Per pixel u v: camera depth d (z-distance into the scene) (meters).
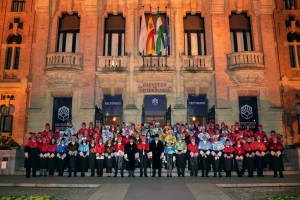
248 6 17.66
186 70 16.44
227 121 16.06
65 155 11.62
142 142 11.52
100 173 11.50
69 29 17.67
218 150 11.47
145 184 9.35
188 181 10.02
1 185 9.84
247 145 11.75
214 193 7.98
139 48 16.69
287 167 13.09
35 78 16.56
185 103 16.62
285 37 17.67
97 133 12.26
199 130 13.47
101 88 16.88
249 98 16.84
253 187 9.52
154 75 16.53
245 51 16.30
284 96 16.92
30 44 17.44
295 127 16.66
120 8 17.77
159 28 16.64
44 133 12.46
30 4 18.05
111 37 17.70
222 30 17.08
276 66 16.80
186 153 11.99
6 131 16.80
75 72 16.27
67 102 16.78
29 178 11.12
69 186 9.55
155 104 16.84
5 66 17.39
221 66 16.64
